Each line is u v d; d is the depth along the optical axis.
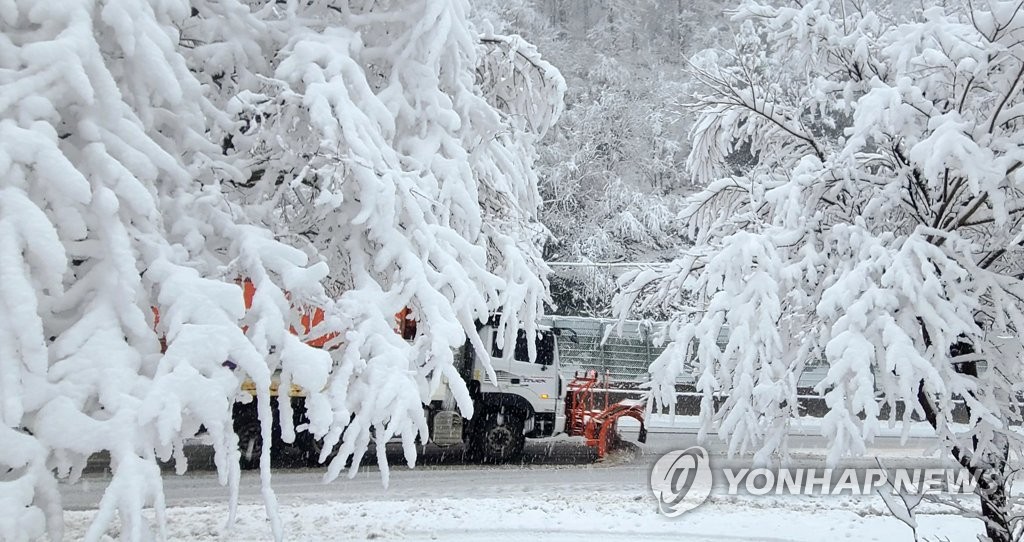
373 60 5.97
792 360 7.02
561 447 16.08
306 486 11.33
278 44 5.88
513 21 28.30
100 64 3.96
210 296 4.11
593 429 14.62
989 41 6.56
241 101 5.12
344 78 5.38
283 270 4.65
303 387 4.25
